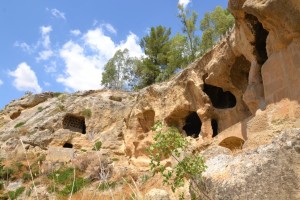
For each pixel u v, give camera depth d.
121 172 23.83
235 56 18.69
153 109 25.98
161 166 6.14
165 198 8.04
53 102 38.97
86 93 38.69
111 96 37.31
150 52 43.81
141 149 26.73
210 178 5.83
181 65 38.09
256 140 12.19
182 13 39.09
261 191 5.15
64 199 7.61
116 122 33.88
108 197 7.01
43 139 32.88
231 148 18.58
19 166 26.42
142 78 45.09
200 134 21.27
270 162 5.32
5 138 34.53
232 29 18.09
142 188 12.52
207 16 37.03
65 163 28.77
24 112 41.75
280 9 11.61
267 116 12.57
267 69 13.23
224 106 22.34
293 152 5.31
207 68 20.77
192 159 6.03
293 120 11.51
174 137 6.13
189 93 22.62
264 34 14.96
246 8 12.88
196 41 38.19
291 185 5.06
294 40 11.83
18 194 9.35
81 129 36.56
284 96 12.17
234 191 5.34
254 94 15.06
